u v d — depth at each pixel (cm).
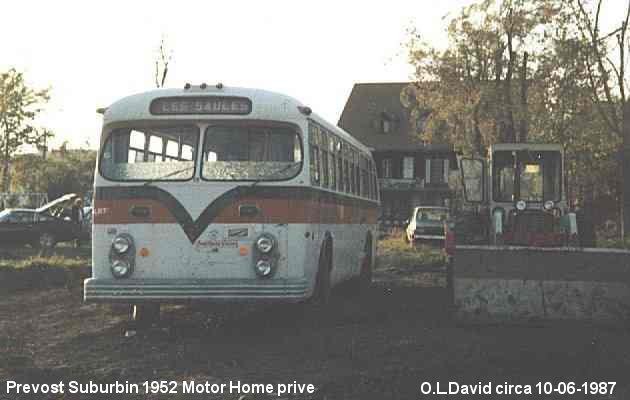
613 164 3700
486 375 807
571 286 1092
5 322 1214
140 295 1034
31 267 1839
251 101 1066
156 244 1055
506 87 3512
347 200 1430
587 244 1504
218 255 1050
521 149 1551
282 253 1052
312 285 1126
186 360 897
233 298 1027
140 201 1062
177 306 1345
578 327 1088
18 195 5081
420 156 7106
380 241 3775
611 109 2934
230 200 1055
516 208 1495
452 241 1385
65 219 2988
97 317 1262
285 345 982
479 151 3794
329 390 752
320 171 1170
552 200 1537
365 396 732
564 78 3095
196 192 1058
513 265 1105
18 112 4972
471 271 1113
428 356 897
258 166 1067
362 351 927
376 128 7325
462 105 3762
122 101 1078
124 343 1008
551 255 1098
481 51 3672
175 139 1071
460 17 3691
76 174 6812
